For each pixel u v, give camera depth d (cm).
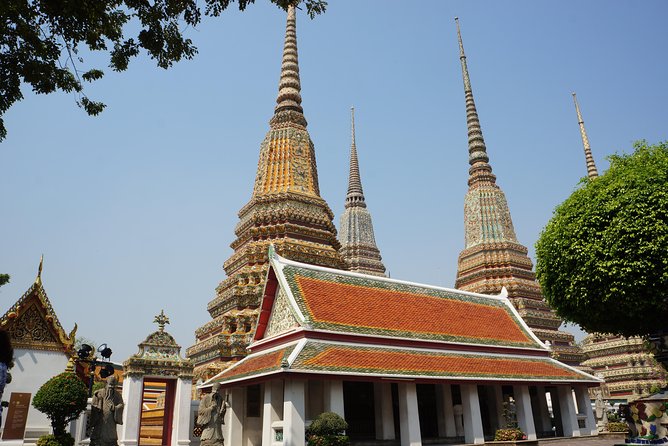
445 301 3131
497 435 2638
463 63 6675
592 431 3111
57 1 1221
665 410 1834
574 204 2338
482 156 6028
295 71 4919
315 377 2064
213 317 3875
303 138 4494
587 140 6812
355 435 2534
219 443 1952
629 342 5116
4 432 2262
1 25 1235
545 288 2478
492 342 2961
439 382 2420
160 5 1348
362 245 7075
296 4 1432
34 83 1358
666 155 2233
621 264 2084
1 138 1359
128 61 1438
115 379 1794
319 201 4219
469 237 5659
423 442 2545
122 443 2475
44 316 2502
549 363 3145
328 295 2580
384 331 2527
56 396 1884
